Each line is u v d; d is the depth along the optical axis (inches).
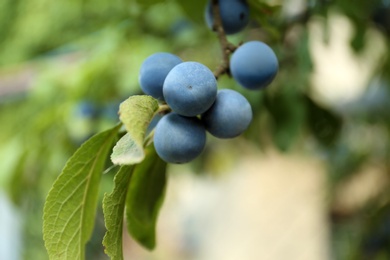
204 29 15.1
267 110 14.4
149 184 9.6
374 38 16.8
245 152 23.4
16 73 20.7
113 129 8.6
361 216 20.1
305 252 42.8
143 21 15.9
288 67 14.5
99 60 15.7
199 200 53.8
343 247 24.8
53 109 16.1
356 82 32.1
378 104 19.9
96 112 16.0
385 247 17.4
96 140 8.6
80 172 8.7
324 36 14.1
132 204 9.6
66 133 16.1
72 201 8.7
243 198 49.6
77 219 8.8
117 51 15.8
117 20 16.4
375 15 15.2
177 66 8.1
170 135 8.2
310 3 13.9
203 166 23.0
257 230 47.8
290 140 14.3
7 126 22.0
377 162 21.2
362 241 17.7
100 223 21.9
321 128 15.2
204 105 8.1
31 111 19.7
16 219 22.5
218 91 8.6
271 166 45.5
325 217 34.7
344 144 21.1
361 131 21.1
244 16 10.2
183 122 8.2
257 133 15.7
